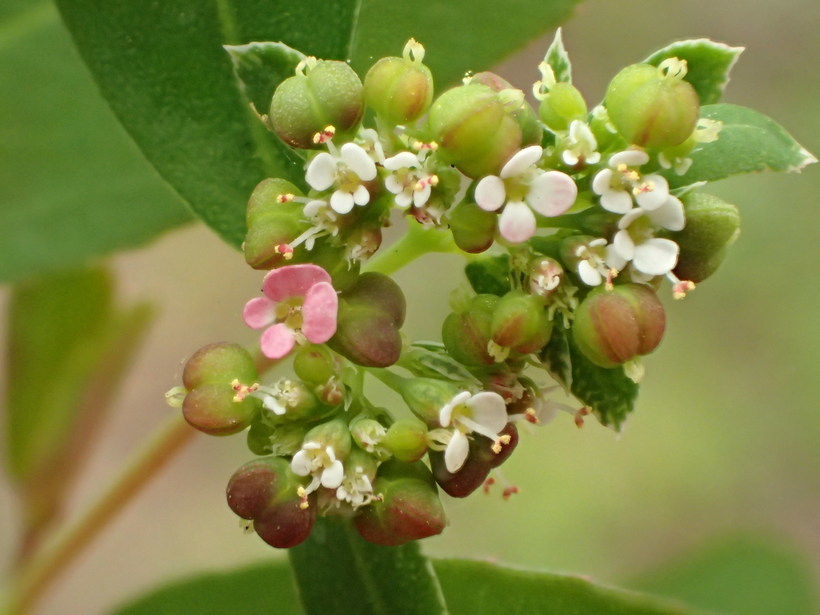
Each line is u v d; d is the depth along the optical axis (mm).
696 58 50
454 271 99
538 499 99
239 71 51
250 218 49
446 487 49
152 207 64
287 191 49
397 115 48
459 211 48
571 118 49
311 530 50
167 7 52
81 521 61
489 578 55
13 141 63
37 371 64
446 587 55
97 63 52
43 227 63
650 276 49
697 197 49
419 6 57
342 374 49
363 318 48
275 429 49
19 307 64
